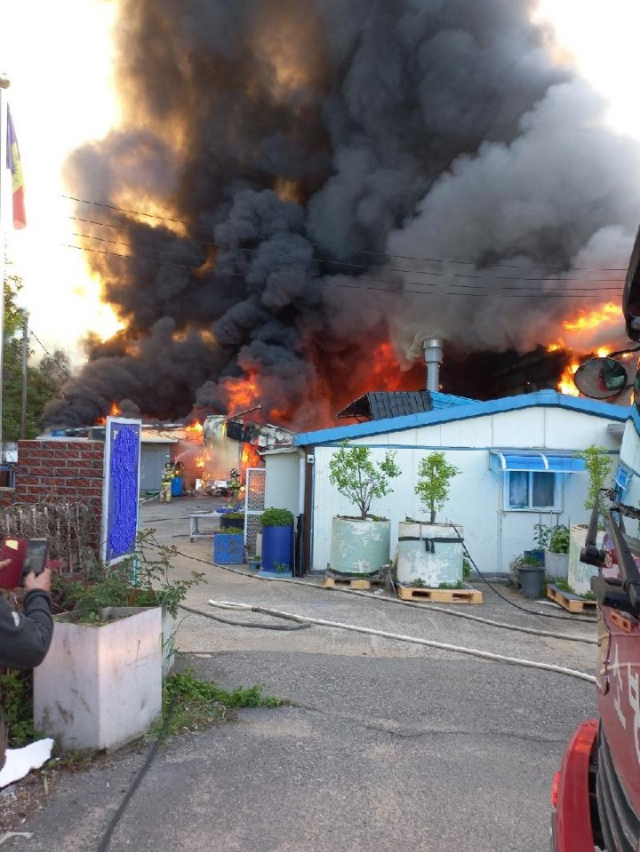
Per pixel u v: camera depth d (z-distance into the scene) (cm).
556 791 199
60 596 433
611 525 191
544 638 685
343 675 525
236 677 508
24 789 327
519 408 1069
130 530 559
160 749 375
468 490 1061
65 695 362
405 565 879
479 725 434
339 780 350
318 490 1062
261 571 1064
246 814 313
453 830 307
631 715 150
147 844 287
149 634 398
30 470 524
